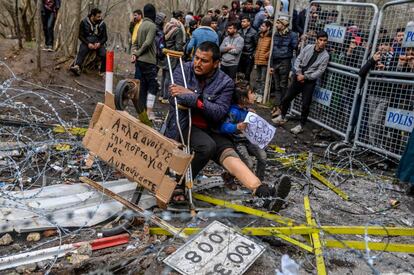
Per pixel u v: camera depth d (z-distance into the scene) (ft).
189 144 11.91
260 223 11.99
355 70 21.93
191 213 11.91
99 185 12.14
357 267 10.39
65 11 36.45
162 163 11.10
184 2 79.51
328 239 11.31
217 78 12.00
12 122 18.07
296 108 27.14
